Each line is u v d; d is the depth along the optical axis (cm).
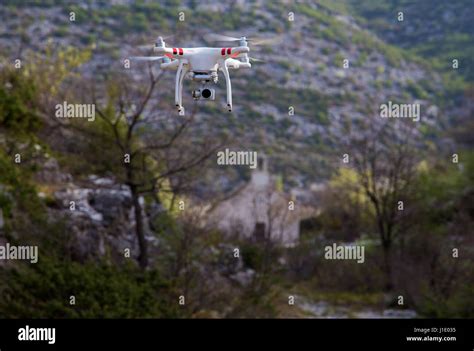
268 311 4853
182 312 4412
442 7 11938
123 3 10538
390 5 12719
